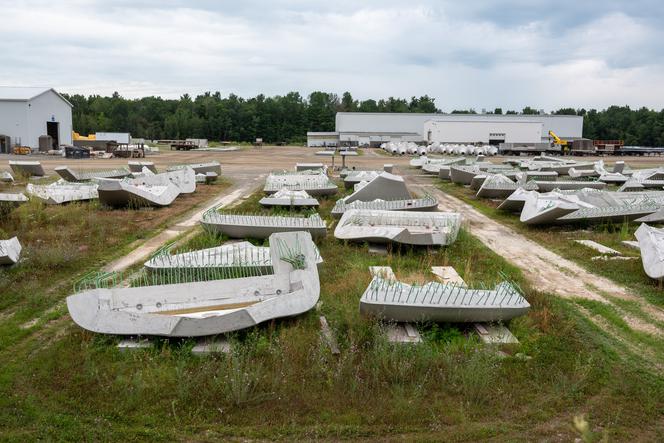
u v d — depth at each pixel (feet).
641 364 23.79
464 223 56.03
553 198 55.47
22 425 18.89
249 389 20.92
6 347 24.61
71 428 18.71
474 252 43.09
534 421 19.56
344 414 19.72
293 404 20.31
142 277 33.96
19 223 50.67
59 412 19.62
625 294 33.40
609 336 26.71
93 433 18.47
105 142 185.88
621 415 19.94
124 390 20.76
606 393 21.45
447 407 20.24
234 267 32.83
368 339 25.21
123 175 84.53
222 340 24.99
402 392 20.83
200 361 22.99
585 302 31.50
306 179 77.92
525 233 52.11
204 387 21.01
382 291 26.78
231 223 44.93
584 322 28.35
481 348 24.41
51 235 46.21
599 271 38.24
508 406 20.35
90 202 64.54
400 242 41.78
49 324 27.40
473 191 86.22
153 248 44.06
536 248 46.06
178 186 73.97
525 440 18.43
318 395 20.83
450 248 43.96
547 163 124.06
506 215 62.34
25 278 34.19
